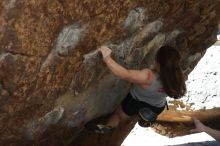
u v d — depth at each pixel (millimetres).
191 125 10523
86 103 5066
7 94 3805
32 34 3586
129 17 4434
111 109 5734
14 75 3699
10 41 3461
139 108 4945
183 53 6211
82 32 4043
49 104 4438
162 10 4805
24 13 3420
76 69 4375
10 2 3285
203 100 13180
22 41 3545
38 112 4395
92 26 4090
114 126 5324
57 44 3895
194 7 5219
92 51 4375
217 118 11289
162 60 4605
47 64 3947
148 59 5492
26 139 4680
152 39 5219
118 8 4180
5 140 4453
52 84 4215
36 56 3756
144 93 4836
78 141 6203
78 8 3793
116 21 4301
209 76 14508
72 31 3936
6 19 3338
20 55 3619
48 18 3615
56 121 4805
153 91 4742
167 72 4559
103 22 4172
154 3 4578
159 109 4984
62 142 5512
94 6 3922
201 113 11688
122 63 5008
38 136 4789
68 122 5086
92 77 4742
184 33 5773
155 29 5066
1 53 3490
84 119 5316
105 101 5438
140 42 5016
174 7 4922
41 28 3619
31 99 4105
